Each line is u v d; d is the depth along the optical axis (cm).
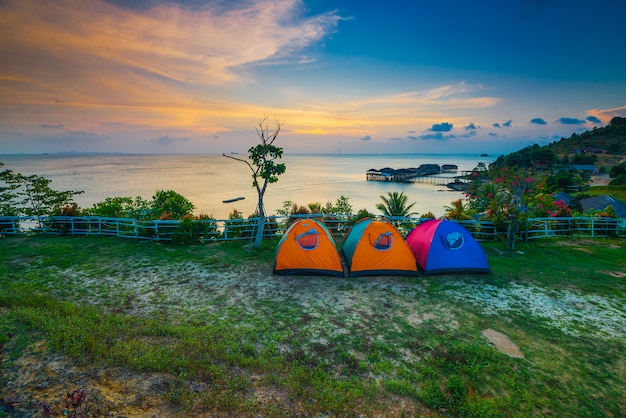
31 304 784
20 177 1833
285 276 1070
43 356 577
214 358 617
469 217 1692
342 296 927
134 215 1786
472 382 581
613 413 520
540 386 575
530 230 1566
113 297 893
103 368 557
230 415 479
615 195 5294
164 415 469
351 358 637
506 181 1598
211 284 997
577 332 750
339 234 1608
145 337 679
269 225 1562
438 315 820
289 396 526
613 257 1286
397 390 554
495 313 834
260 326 752
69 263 1151
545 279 1059
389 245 1083
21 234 1561
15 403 462
